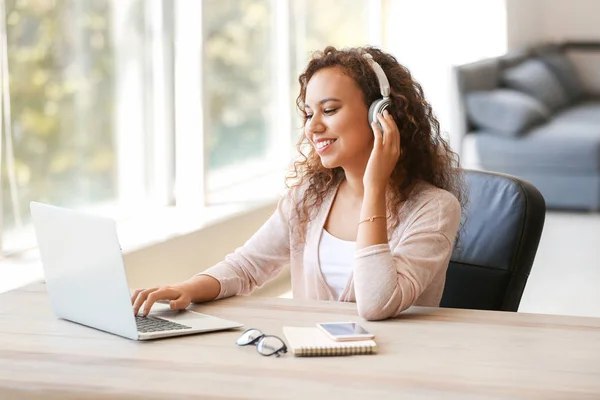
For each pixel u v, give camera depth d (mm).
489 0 8570
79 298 2010
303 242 2477
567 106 8836
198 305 2217
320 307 2174
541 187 7227
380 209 2145
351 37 7027
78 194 3984
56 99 3797
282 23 5879
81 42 3932
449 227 2270
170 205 4723
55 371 1709
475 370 1697
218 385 1620
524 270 2504
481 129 7426
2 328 2008
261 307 2189
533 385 1615
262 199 5105
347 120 2273
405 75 2398
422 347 1841
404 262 2164
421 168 2371
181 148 4746
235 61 5344
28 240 3705
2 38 3443
